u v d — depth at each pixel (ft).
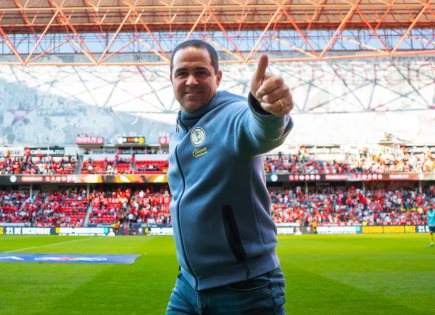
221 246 8.25
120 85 170.60
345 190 157.38
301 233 131.23
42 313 22.63
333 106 167.02
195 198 8.41
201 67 8.38
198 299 8.64
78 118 166.91
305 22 158.40
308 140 164.45
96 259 50.42
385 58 170.40
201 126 8.48
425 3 134.82
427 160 157.17
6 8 133.08
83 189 158.10
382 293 28.35
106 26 162.81
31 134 165.07
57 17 153.07
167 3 142.51
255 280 8.30
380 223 138.92
